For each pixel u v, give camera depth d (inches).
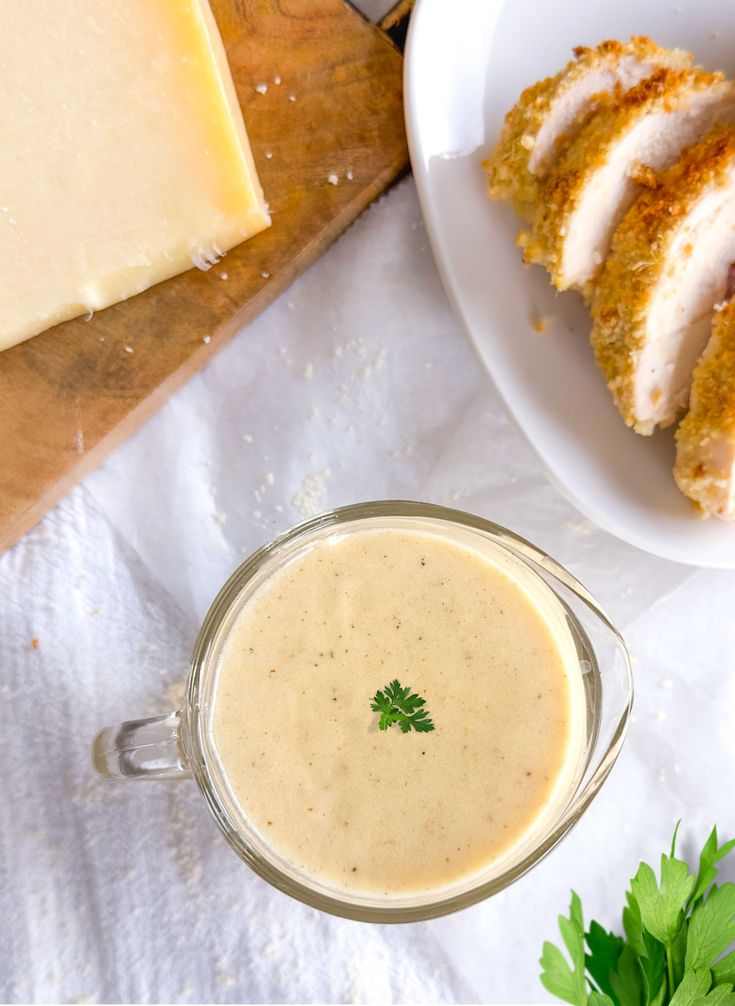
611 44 20.0
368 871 19.1
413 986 21.1
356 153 20.8
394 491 21.5
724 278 20.4
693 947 18.3
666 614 21.4
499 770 19.2
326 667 19.2
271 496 21.4
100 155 19.7
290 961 21.0
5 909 20.8
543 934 21.1
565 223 19.9
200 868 21.0
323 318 21.5
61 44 19.3
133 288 20.5
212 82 19.5
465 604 19.3
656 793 21.3
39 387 20.6
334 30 20.7
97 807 21.0
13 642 21.1
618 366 20.3
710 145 19.9
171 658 21.2
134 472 21.3
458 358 21.5
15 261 20.0
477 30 20.4
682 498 20.6
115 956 20.9
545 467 20.6
